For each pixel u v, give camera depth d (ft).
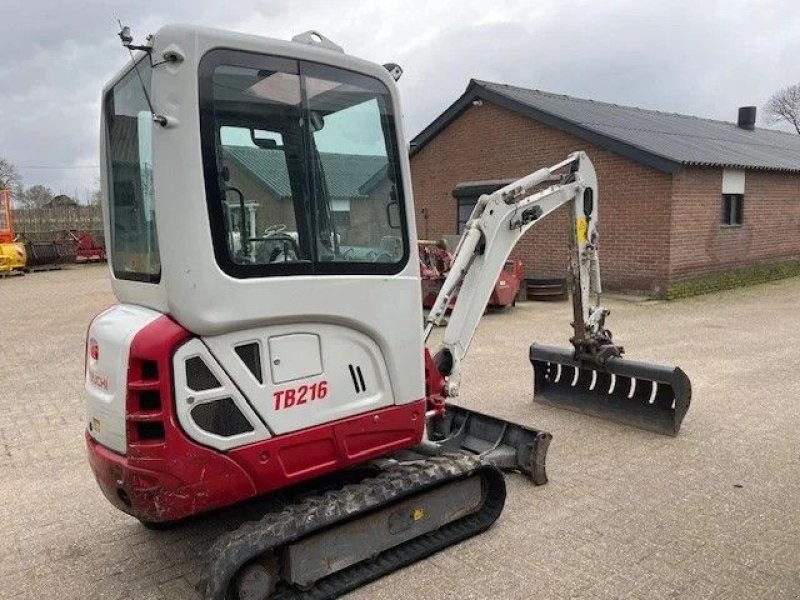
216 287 8.76
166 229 8.59
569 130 46.24
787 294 43.57
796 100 172.86
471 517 12.24
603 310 18.40
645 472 14.83
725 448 16.16
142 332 8.92
